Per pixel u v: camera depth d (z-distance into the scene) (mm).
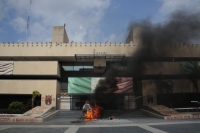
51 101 30062
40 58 32688
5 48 31781
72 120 20078
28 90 30375
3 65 30922
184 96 30953
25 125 14891
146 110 26516
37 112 23016
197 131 10578
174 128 11984
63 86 34531
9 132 11133
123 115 24391
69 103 32250
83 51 31922
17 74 30828
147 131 10992
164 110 23250
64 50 31906
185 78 32125
